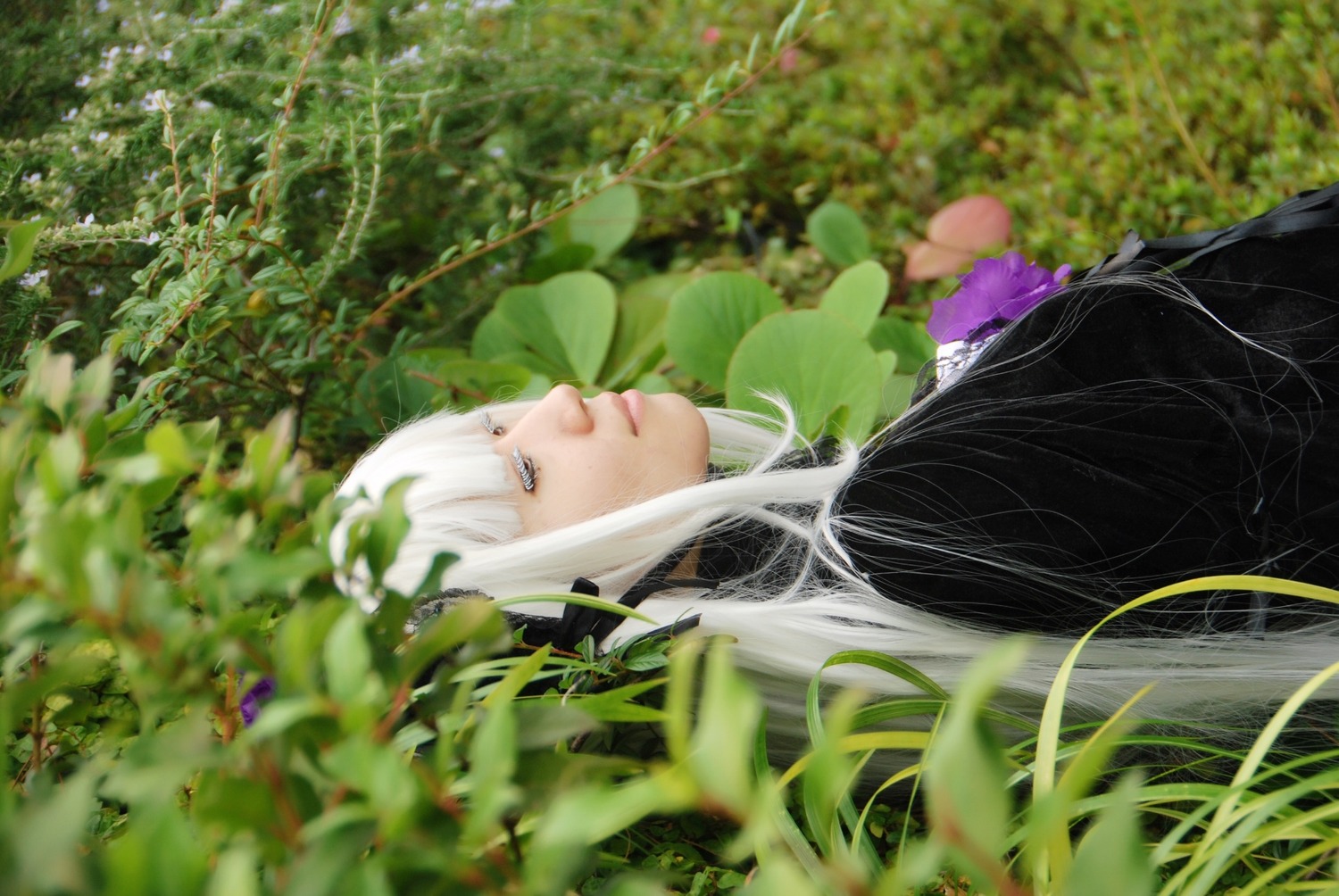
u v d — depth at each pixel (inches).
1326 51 98.4
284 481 27.6
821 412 82.4
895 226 115.3
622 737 56.2
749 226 119.0
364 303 106.7
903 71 125.2
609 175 92.0
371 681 21.3
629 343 101.7
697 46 127.0
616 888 18.2
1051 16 119.1
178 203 70.7
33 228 30.1
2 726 20.0
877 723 54.4
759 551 63.7
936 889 49.1
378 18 99.7
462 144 110.8
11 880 16.4
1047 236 102.2
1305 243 60.7
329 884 19.5
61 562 21.5
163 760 20.2
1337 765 52.9
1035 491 55.9
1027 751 54.2
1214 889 49.0
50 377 30.2
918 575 55.8
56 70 88.7
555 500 60.8
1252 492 55.1
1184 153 104.0
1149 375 59.1
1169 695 53.7
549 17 125.3
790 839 40.6
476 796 20.1
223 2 94.4
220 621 23.3
